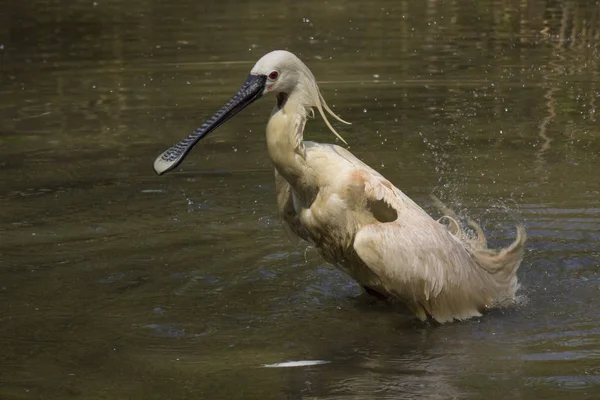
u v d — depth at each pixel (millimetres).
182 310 9617
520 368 8266
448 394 7758
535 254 11000
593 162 14133
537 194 12805
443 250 9562
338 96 17969
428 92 18188
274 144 9477
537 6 26578
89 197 12984
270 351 8727
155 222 12008
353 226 9484
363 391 7852
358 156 14523
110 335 9031
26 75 20219
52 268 10570
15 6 28156
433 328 9359
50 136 16047
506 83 18781
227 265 10758
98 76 20000
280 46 22266
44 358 8547
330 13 26500
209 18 26156
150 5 28297
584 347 8711
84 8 27891
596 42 22281
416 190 13008
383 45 22359
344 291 10250
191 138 9727
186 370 8297
